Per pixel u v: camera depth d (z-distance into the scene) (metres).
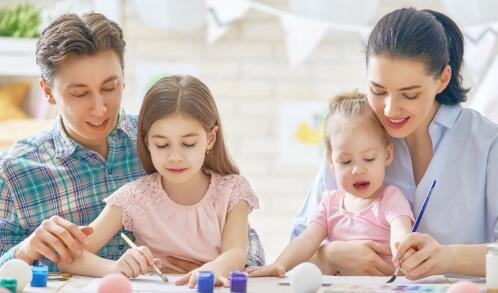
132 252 1.87
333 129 2.19
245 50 5.04
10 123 4.14
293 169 5.05
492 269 1.68
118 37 2.13
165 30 5.01
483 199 2.14
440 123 2.15
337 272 2.13
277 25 5.03
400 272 2.07
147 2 4.40
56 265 2.20
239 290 1.70
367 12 4.02
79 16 2.15
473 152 2.14
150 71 5.00
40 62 2.13
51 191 2.28
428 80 1.96
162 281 1.83
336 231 2.21
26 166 2.28
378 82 1.96
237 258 1.96
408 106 1.96
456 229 2.14
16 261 1.72
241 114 5.05
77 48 2.05
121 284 1.58
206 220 2.08
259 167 5.05
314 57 5.03
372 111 2.17
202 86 2.06
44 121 4.17
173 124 1.98
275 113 5.05
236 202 2.09
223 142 2.13
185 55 5.03
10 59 4.15
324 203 2.26
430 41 1.94
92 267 1.91
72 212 2.28
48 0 4.71
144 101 2.03
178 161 1.97
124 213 2.09
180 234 2.09
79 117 2.11
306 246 2.19
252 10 5.03
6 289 1.56
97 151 2.32
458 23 3.87
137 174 2.32
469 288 1.54
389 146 2.19
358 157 2.15
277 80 5.04
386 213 2.14
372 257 2.07
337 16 4.02
